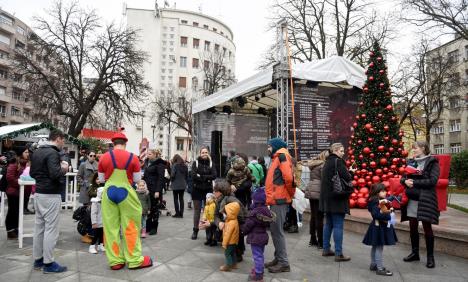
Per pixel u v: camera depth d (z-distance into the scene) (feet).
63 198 34.53
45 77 83.25
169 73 170.30
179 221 30.81
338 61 35.27
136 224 16.85
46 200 15.81
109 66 87.76
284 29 33.73
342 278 15.43
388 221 15.98
